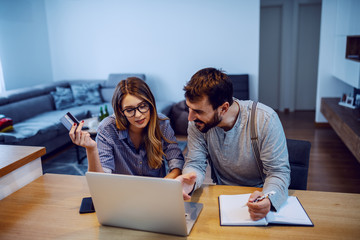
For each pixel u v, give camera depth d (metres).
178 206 1.01
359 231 1.06
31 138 3.60
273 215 1.16
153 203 1.04
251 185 1.54
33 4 5.57
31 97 4.78
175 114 5.00
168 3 5.47
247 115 1.35
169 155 1.60
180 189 0.98
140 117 1.40
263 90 7.07
